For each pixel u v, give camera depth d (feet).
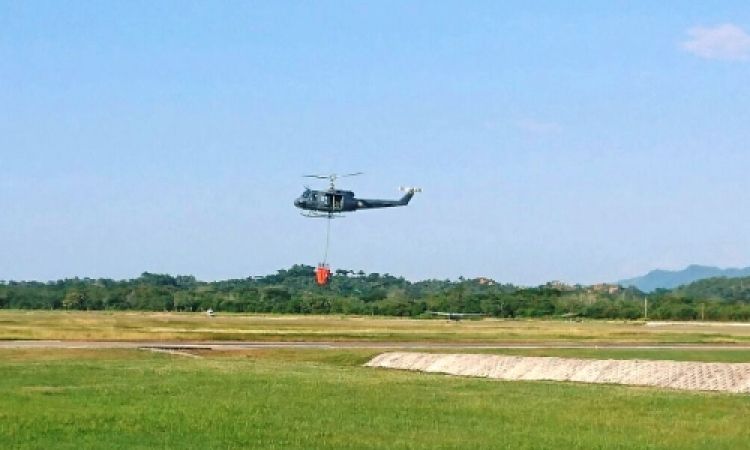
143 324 423.23
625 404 134.51
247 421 115.14
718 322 655.35
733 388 173.88
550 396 144.77
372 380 168.66
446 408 128.88
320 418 118.21
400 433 107.86
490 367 209.97
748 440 106.42
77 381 161.68
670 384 180.86
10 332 319.47
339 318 610.65
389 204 353.51
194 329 375.86
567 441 103.86
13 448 96.53
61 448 96.89
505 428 112.27
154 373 177.47
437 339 328.08
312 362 226.99
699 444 103.55
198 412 122.21
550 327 488.02
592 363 201.67
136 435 105.19
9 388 149.28
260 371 184.96
